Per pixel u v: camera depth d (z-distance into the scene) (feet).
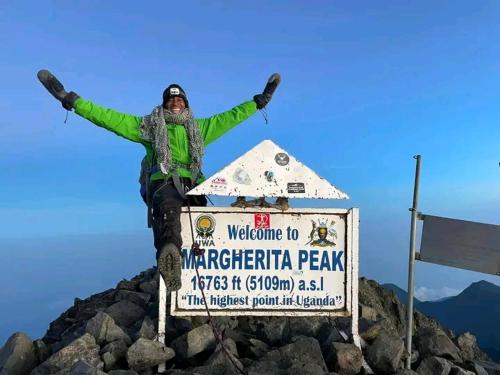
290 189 10.96
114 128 11.07
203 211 11.04
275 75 11.96
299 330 11.70
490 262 11.57
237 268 11.05
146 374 9.86
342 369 10.02
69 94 10.77
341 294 11.13
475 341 13.84
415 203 12.08
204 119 11.90
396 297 16.98
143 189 12.09
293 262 11.12
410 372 10.13
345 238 11.21
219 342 10.24
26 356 10.41
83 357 9.73
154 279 16.52
